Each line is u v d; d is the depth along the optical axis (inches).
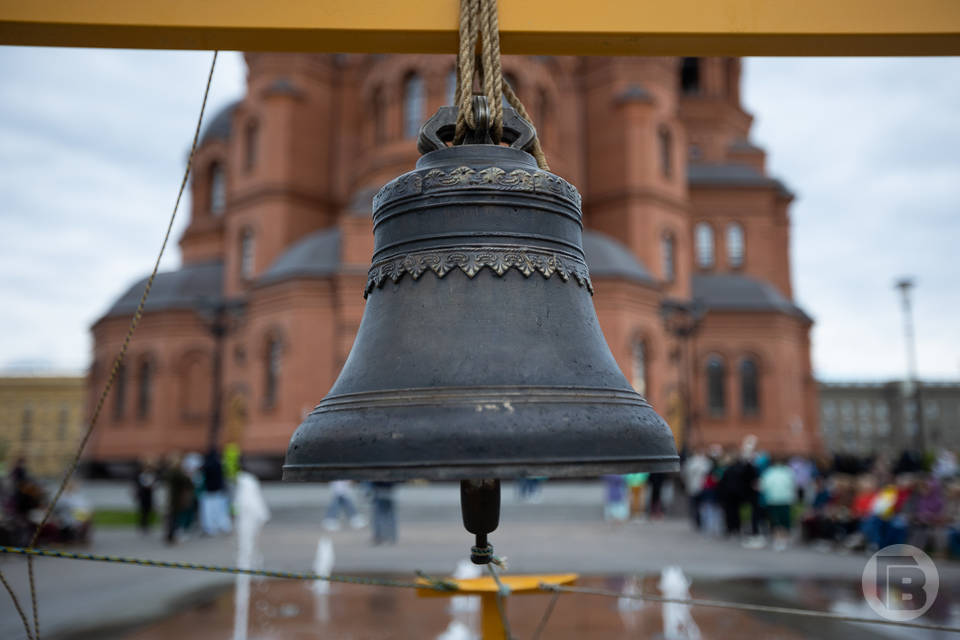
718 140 2009.1
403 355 83.9
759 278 1852.9
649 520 874.8
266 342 1411.2
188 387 1620.3
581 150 1660.9
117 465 1622.8
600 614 339.6
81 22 99.5
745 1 103.0
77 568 520.4
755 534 644.7
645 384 1375.5
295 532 775.7
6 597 402.6
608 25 101.0
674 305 1429.6
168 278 1736.0
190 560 555.5
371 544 644.7
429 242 88.8
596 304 1333.7
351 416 79.0
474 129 92.4
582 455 75.7
